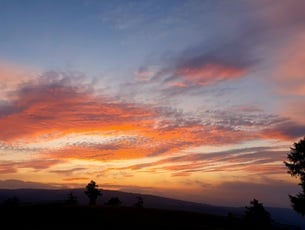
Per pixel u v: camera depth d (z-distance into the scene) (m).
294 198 45.91
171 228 49.56
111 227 48.53
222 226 54.53
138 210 64.25
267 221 59.28
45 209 59.56
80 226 48.31
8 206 61.56
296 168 45.47
